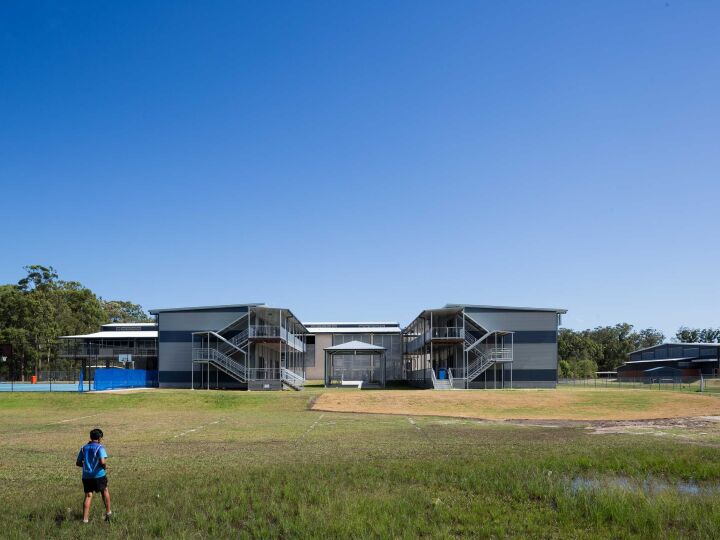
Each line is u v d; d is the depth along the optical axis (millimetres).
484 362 53781
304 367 73938
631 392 45906
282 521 10125
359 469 14812
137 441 22516
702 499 11617
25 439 23547
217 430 26312
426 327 60000
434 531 9602
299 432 25312
